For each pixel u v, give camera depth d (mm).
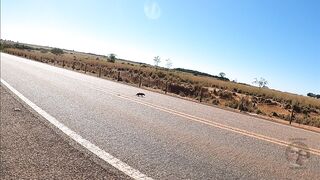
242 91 47062
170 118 10648
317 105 38250
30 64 40594
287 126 13102
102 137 6914
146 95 19266
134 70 64375
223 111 15688
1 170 4398
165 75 56500
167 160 5617
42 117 8570
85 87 19188
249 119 13648
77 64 65625
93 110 10711
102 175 4520
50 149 5594
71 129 7410
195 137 7863
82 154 5465
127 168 4945
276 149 7473
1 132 6488
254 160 6215
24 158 4988
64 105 11188
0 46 138500
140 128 8344
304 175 5559
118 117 9789
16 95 12398
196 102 19359
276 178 5219
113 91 18688
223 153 6516
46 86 17141
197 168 5312
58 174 4414
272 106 30750
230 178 4961
